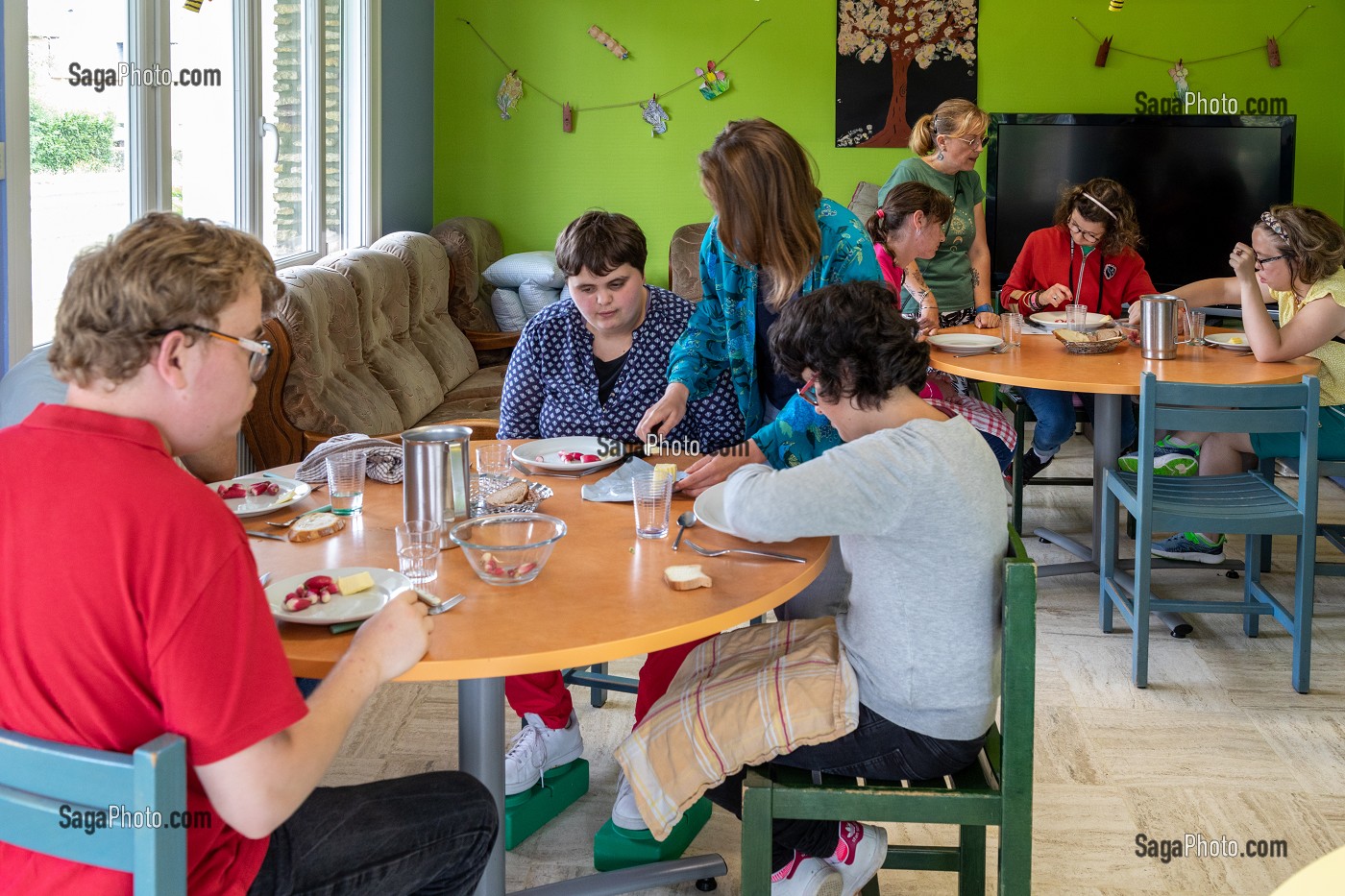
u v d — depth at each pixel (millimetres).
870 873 2020
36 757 1127
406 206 5785
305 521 1989
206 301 1218
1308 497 3078
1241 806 2576
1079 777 2703
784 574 1795
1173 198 5883
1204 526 3129
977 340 3928
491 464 2330
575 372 2680
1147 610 3160
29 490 1168
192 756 1163
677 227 6180
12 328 2732
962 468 1743
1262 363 3637
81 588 1144
